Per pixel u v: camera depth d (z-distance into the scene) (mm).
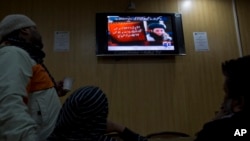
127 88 3279
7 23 1291
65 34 3361
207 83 3420
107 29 3301
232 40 3631
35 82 1179
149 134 3047
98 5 3492
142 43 3301
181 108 3301
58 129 997
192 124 3270
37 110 1142
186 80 3395
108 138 1013
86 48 3350
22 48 1244
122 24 3334
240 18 3736
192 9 3652
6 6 3346
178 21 3492
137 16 3379
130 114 3211
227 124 924
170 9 3602
